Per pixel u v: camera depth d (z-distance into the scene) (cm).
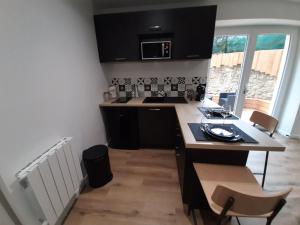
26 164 121
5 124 105
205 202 156
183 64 271
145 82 290
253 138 131
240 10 229
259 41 278
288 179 202
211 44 225
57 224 149
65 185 147
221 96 309
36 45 130
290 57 287
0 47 102
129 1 235
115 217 157
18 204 112
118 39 239
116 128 268
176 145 229
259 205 89
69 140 154
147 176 212
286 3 225
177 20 219
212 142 126
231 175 129
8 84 107
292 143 283
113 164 239
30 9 124
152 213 160
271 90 317
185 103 244
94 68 240
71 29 181
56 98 154
